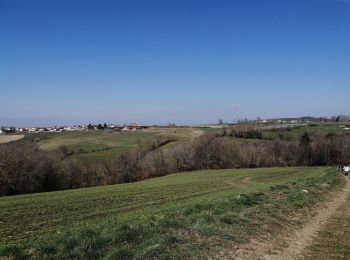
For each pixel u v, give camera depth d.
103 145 117.06
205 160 116.75
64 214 27.89
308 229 16.12
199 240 12.20
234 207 18.92
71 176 83.25
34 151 80.19
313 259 11.75
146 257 10.11
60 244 11.11
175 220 14.09
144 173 99.88
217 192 40.62
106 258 9.79
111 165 94.31
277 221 16.55
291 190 27.89
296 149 126.62
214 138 126.25
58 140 123.94
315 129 160.12
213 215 16.00
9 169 71.19
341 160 124.31
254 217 16.50
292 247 13.04
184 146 115.94
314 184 33.84
